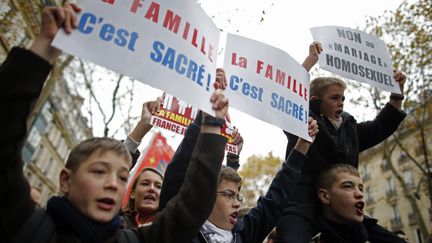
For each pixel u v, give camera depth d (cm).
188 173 175
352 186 255
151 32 169
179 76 174
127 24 163
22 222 137
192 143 237
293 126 241
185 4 188
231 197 239
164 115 308
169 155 465
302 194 278
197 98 179
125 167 162
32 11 898
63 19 144
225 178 243
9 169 130
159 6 176
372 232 283
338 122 308
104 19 158
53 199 149
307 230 249
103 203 149
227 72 229
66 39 143
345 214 251
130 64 157
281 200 242
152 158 455
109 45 155
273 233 463
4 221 130
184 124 315
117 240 157
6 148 128
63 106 2395
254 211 249
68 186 157
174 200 171
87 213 145
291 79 253
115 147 164
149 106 309
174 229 162
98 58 150
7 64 133
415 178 2389
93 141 165
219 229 230
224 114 189
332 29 319
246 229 241
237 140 337
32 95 133
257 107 229
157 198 311
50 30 143
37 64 136
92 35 152
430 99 1252
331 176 264
